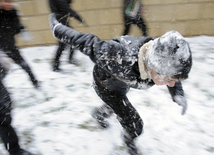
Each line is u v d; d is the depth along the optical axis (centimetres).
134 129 188
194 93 315
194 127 247
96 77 182
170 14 494
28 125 264
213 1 475
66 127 257
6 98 189
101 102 306
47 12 492
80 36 147
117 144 227
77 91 336
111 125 258
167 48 124
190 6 484
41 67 424
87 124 261
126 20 416
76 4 482
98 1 479
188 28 512
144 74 144
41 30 515
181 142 226
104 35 514
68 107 297
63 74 391
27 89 350
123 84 169
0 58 202
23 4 482
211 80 346
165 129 245
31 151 221
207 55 430
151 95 315
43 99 320
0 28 277
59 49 382
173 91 189
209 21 502
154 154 211
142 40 149
